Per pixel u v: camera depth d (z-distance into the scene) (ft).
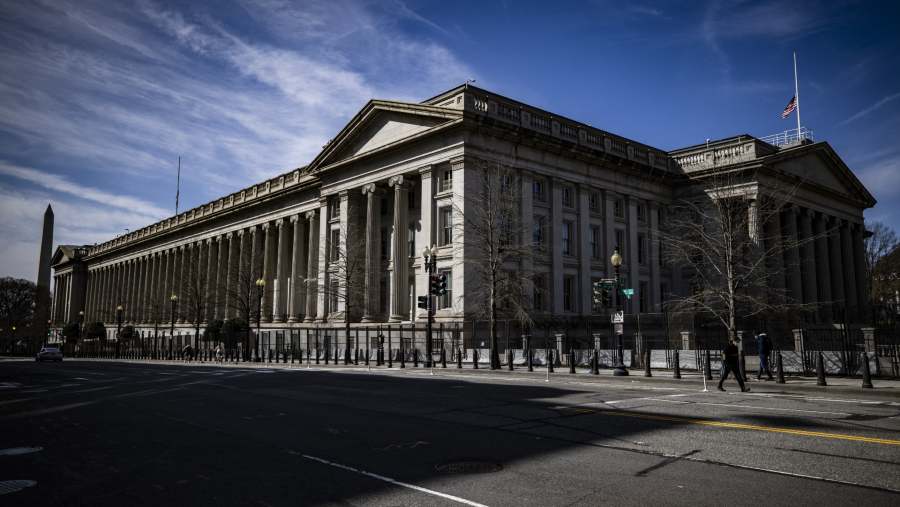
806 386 64.13
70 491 24.70
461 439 34.45
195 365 150.92
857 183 208.74
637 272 172.76
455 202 136.36
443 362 109.70
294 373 101.91
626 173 173.78
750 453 29.81
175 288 277.64
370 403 52.95
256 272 209.15
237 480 25.93
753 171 164.96
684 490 23.34
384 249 168.25
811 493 22.84
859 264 213.25
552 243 150.61
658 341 116.57
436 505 21.79
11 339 391.04
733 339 82.94
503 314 130.41
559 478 25.35
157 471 27.91
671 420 40.19
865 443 32.07
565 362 108.88
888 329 81.71
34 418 47.21
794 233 176.04
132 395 65.31
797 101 183.83
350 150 172.86
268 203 222.69
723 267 130.62
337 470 27.43
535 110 150.92
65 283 434.71
